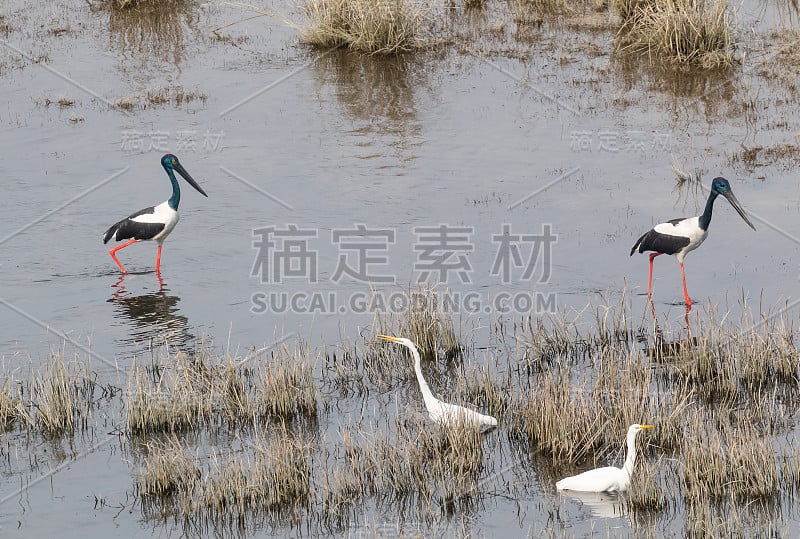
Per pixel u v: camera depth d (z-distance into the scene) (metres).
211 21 27.58
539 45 25.08
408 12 25.48
